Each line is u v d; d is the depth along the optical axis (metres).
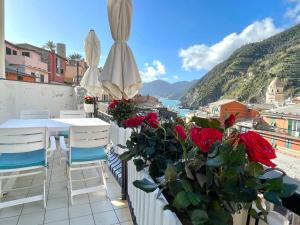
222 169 0.62
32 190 2.48
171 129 1.09
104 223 1.93
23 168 2.10
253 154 0.57
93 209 2.14
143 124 1.23
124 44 2.70
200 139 0.65
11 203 2.00
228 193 0.62
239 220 0.90
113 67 2.62
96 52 4.73
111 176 2.97
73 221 1.95
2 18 4.09
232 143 0.63
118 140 2.86
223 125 0.75
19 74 12.47
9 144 2.02
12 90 4.30
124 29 2.68
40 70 16.47
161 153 1.07
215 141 0.64
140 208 1.33
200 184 0.63
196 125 0.80
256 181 0.60
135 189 1.51
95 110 4.93
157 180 0.83
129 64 2.68
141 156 1.15
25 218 1.97
